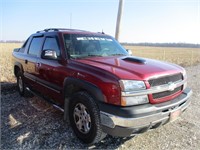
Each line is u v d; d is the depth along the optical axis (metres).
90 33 4.75
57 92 4.01
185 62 20.23
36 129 3.84
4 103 5.32
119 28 7.23
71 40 4.17
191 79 9.38
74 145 3.34
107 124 2.91
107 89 2.92
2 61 14.48
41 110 4.83
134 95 2.86
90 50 4.21
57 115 4.52
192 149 3.28
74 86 3.56
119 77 2.88
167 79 3.27
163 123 3.18
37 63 4.69
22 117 4.41
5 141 3.40
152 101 2.99
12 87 6.86
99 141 3.41
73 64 3.60
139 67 3.31
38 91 4.95
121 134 2.90
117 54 4.50
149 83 3.00
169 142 3.48
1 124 4.04
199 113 4.89
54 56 3.88
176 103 3.25
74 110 3.51
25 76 5.48
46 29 5.17
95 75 3.11
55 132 3.74
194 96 6.36
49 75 4.18
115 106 2.86
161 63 3.88
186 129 3.98
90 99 3.12
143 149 3.25
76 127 3.50
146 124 2.89
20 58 5.76
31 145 3.30
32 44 5.38
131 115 2.77
